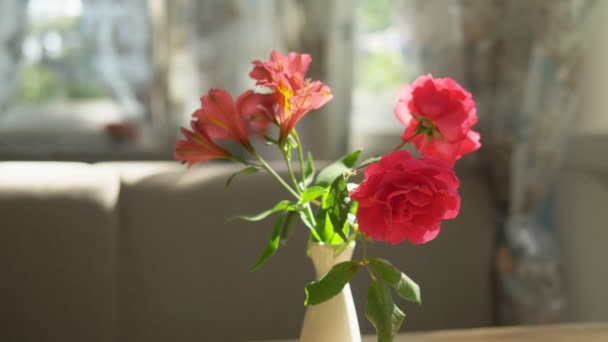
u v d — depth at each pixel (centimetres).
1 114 245
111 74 254
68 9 252
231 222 180
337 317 93
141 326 174
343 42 224
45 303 166
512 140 209
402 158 83
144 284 175
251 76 93
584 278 217
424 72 229
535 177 206
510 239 207
